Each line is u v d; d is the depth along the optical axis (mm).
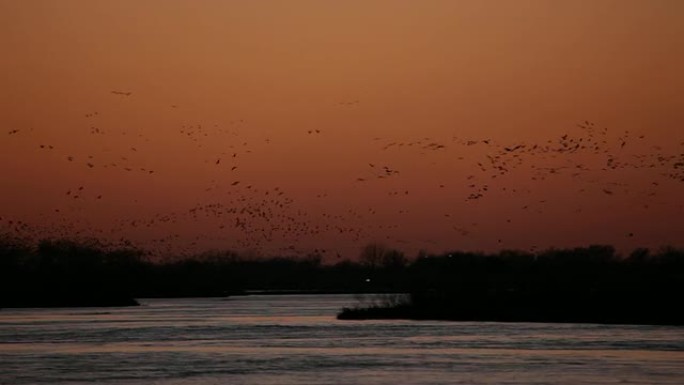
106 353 68500
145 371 57219
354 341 76312
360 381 52000
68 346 74812
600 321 94000
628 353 62750
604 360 59031
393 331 86812
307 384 51188
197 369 58000
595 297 104750
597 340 72062
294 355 65562
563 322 94812
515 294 112750
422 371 55594
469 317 104875
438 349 67875
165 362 61969
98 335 87688
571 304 104000
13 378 54500
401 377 53281
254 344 75438
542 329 85250
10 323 112062
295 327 98062
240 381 52625
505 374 53656
